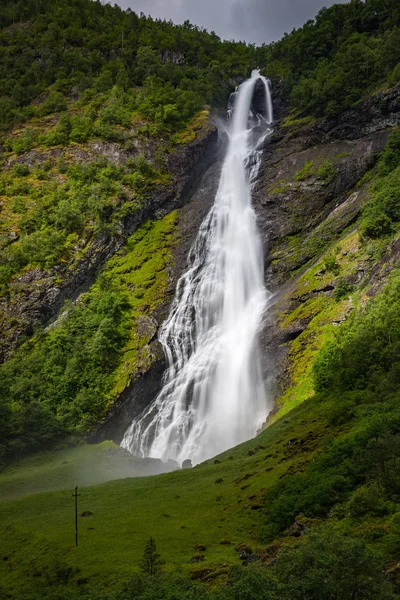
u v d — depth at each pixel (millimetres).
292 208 101312
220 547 32062
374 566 21062
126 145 114625
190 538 34062
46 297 91125
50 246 95562
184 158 115562
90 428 73188
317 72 128875
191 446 73562
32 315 89625
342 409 46938
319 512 32719
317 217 98312
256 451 50188
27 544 38656
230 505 38281
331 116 114312
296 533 31094
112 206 103500
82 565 32750
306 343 72875
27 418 71188
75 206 101938
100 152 115062
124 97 127938
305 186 103250
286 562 22688
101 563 32406
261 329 80188
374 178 97125
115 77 138500
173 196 110125
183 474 49750
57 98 130875
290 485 36625
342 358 56438
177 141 117875
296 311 78812
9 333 87812
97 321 86062
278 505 34531
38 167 113562
